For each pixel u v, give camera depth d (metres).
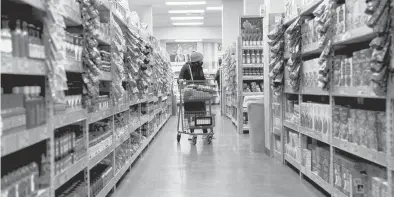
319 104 3.83
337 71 3.30
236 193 3.96
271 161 5.71
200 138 8.48
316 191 3.98
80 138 2.92
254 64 9.09
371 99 3.80
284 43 5.14
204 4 16.12
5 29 1.77
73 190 2.81
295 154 4.82
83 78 2.88
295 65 4.47
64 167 2.50
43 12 2.19
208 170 5.11
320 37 3.62
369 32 2.60
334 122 3.44
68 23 2.88
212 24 22.05
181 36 22.80
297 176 4.69
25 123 1.93
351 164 3.11
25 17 2.24
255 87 9.29
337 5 3.38
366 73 2.70
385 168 2.81
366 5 2.54
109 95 4.04
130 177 4.77
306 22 4.17
